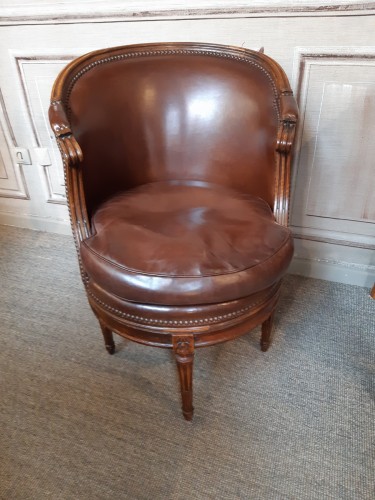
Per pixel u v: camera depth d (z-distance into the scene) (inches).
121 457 38.3
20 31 56.8
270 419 41.3
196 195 43.3
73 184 38.1
